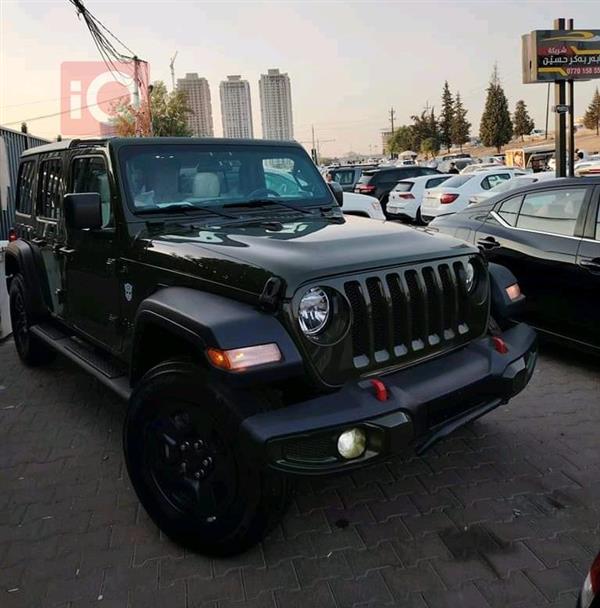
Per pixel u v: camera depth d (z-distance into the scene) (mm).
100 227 3586
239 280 2756
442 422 2891
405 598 2590
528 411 4441
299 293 2576
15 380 5480
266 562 2859
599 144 70562
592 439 3977
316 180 4492
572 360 5516
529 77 15234
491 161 44750
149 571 2832
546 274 5273
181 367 2766
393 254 2971
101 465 3885
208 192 3959
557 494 3342
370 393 2656
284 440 2424
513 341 3342
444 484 3484
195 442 2809
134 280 3508
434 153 86938
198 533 2852
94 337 4156
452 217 6574
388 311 2850
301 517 3213
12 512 3363
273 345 2523
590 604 1762
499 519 3129
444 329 3135
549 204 5438
